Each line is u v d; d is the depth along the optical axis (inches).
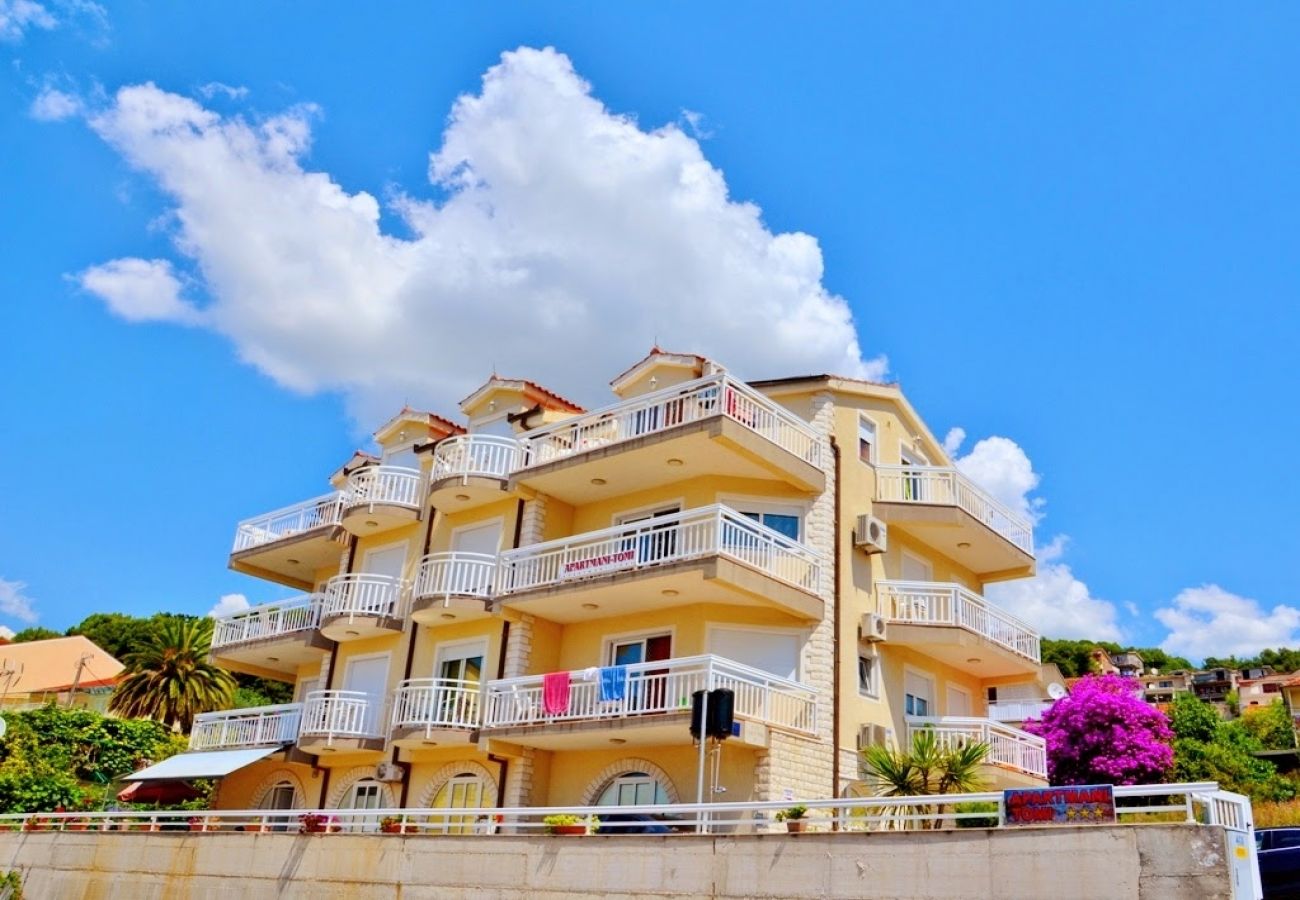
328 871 744.3
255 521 1362.0
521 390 1142.3
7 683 2482.8
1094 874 455.2
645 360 1069.8
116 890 888.3
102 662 2596.0
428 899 682.2
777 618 915.4
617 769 887.1
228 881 807.7
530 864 642.8
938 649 1016.9
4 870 986.1
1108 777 1107.3
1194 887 429.7
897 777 805.9
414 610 1036.5
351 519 1176.2
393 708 1034.7
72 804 1305.4
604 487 1021.8
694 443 912.3
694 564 848.9
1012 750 984.3
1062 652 3705.7
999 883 479.2
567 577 927.7
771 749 815.7
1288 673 4461.1
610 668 851.4
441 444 1109.1
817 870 534.9
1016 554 1128.2
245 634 1272.1
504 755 908.6
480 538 1091.3
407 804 1011.3
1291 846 626.5
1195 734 1804.9
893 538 1050.1
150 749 1852.9
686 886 576.7
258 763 1205.1
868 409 1070.4
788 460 938.1
